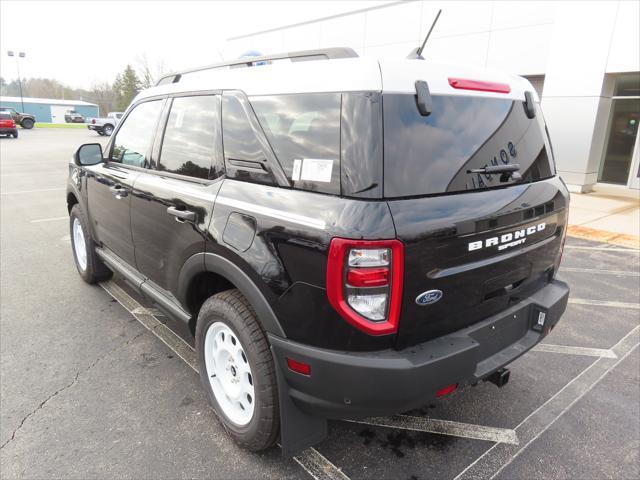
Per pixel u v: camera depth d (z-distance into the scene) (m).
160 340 3.66
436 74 2.12
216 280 2.74
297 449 2.21
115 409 2.81
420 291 1.91
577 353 3.58
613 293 4.84
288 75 2.25
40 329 3.82
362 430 2.68
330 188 1.95
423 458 2.46
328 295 1.87
